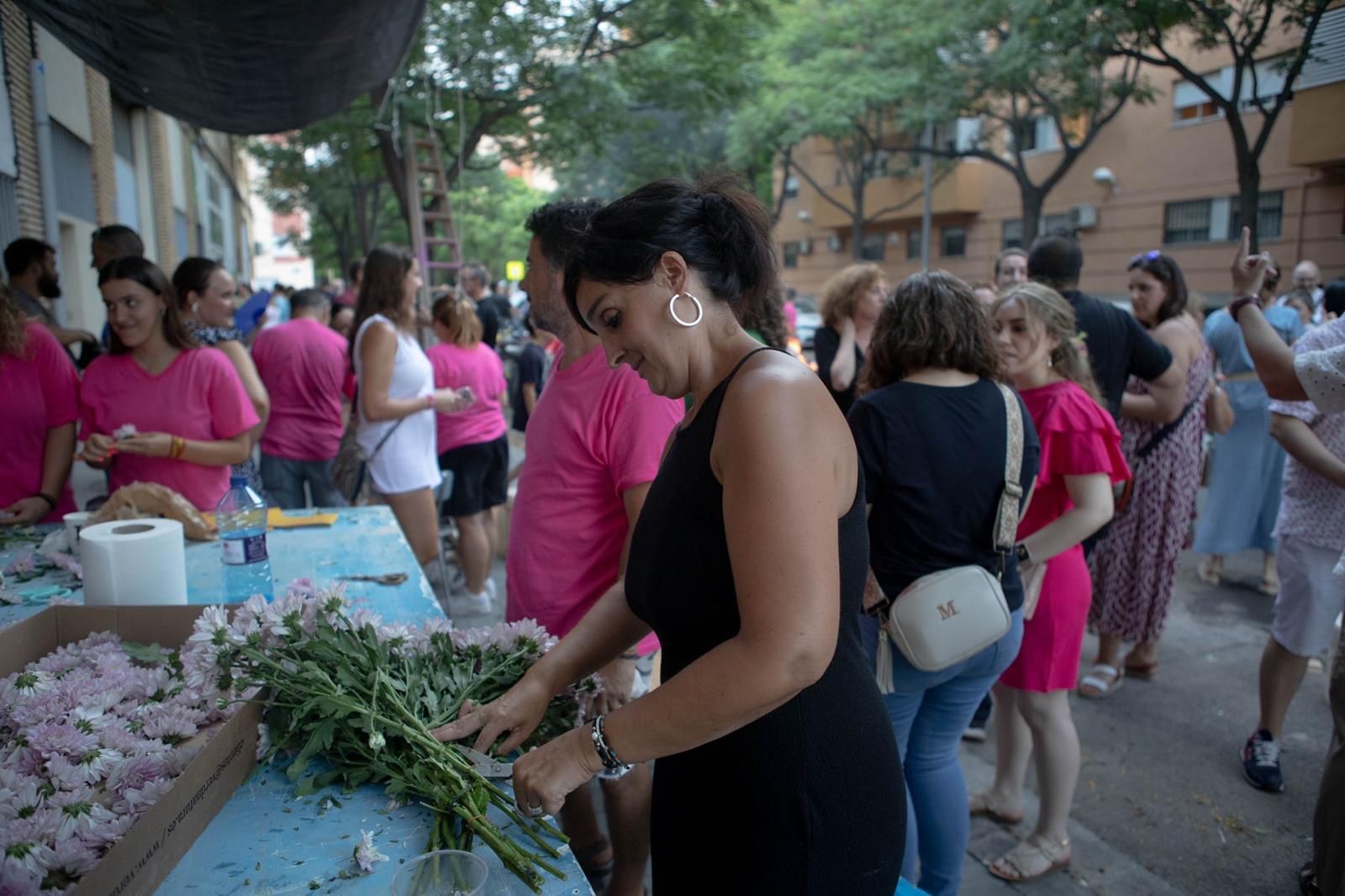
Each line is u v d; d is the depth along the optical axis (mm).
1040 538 2219
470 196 30000
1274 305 5473
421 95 8609
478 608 4453
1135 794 2922
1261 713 2980
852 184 20922
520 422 6453
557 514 1952
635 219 1087
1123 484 2656
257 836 1183
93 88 9039
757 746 1172
